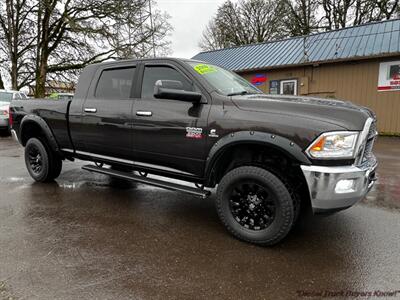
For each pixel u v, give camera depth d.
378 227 3.47
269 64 14.18
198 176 3.36
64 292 2.21
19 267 2.52
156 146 3.56
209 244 3.03
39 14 19.11
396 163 6.91
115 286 2.30
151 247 2.94
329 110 2.78
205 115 3.18
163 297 2.19
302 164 2.70
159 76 3.66
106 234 3.21
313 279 2.45
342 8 25.62
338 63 12.36
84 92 4.36
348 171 2.63
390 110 11.38
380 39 12.10
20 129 5.14
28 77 20.73
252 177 2.96
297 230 3.40
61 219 3.58
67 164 6.68
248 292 2.28
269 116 2.87
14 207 3.93
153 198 4.46
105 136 4.04
